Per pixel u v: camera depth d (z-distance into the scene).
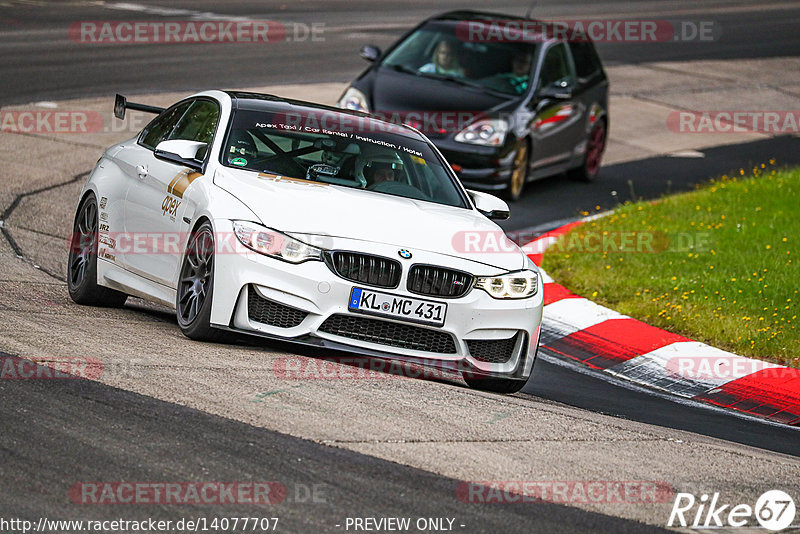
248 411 19.91
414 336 24.47
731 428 26.17
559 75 55.78
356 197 26.20
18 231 38.44
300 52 83.50
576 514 17.11
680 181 60.91
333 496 16.58
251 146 27.53
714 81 91.56
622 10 126.00
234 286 23.97
